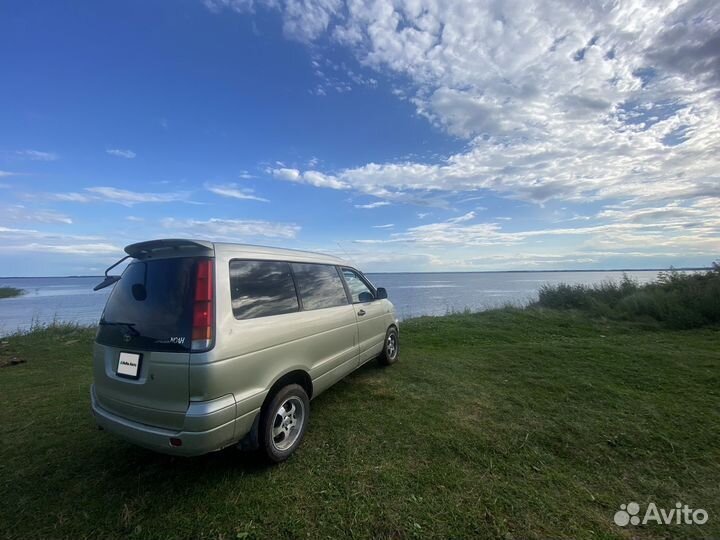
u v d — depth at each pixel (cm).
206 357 238
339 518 228
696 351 619
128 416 263
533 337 818
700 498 244
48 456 311
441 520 224
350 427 354
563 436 328
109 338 283
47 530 221
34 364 666
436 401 420
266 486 262
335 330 399
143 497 252
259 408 275
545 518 225
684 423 349
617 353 614
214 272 262
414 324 984
